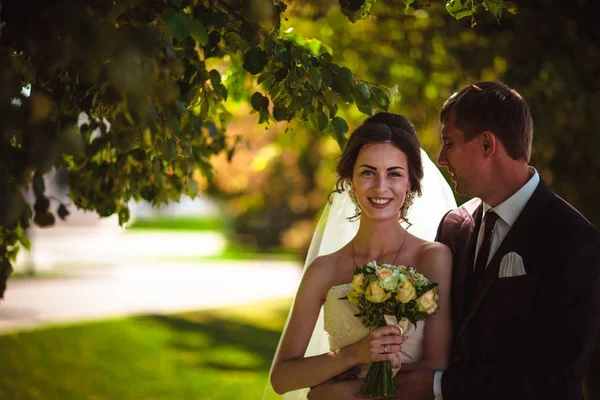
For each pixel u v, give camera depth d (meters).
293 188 11.37
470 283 2.46
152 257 21.61
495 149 2.33
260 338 10.27
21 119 1.71
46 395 7.06
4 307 11.93
